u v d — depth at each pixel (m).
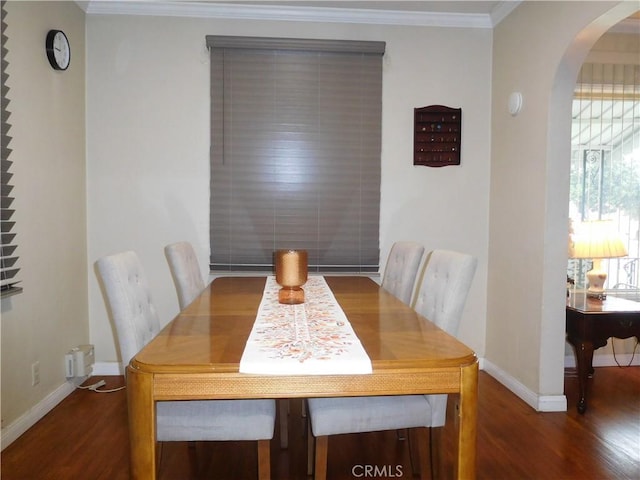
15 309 2.18
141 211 3.04
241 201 3.07
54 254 2.56
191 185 3.06
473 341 3.24
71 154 2.77
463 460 1.24
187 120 3.04
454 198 3.19
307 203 3.10
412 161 3.16
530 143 2.65
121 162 3.01
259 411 1.47
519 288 2.76
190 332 1.45
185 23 3.01
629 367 3.27
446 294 1.68
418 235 3.18
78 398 2.65
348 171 3.11
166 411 1.45
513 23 2.85
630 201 3.18
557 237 2.49
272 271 3.10
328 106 3.07
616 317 2.46
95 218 3.01
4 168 2.03
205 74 3.03
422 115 3.14
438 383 1.21
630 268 3.22
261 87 3.04
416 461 1.89
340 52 3.06
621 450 2.09
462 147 3.18
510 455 2.04
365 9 3.02
